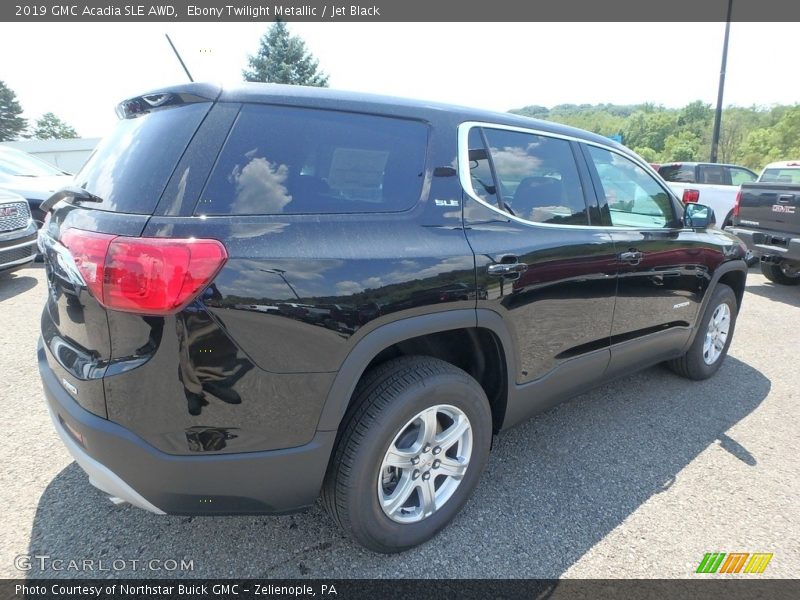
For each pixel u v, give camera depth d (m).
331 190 1.83
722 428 3.19
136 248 1.47
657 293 3.11
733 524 2.31
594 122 46.16
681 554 2.12
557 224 2.52
